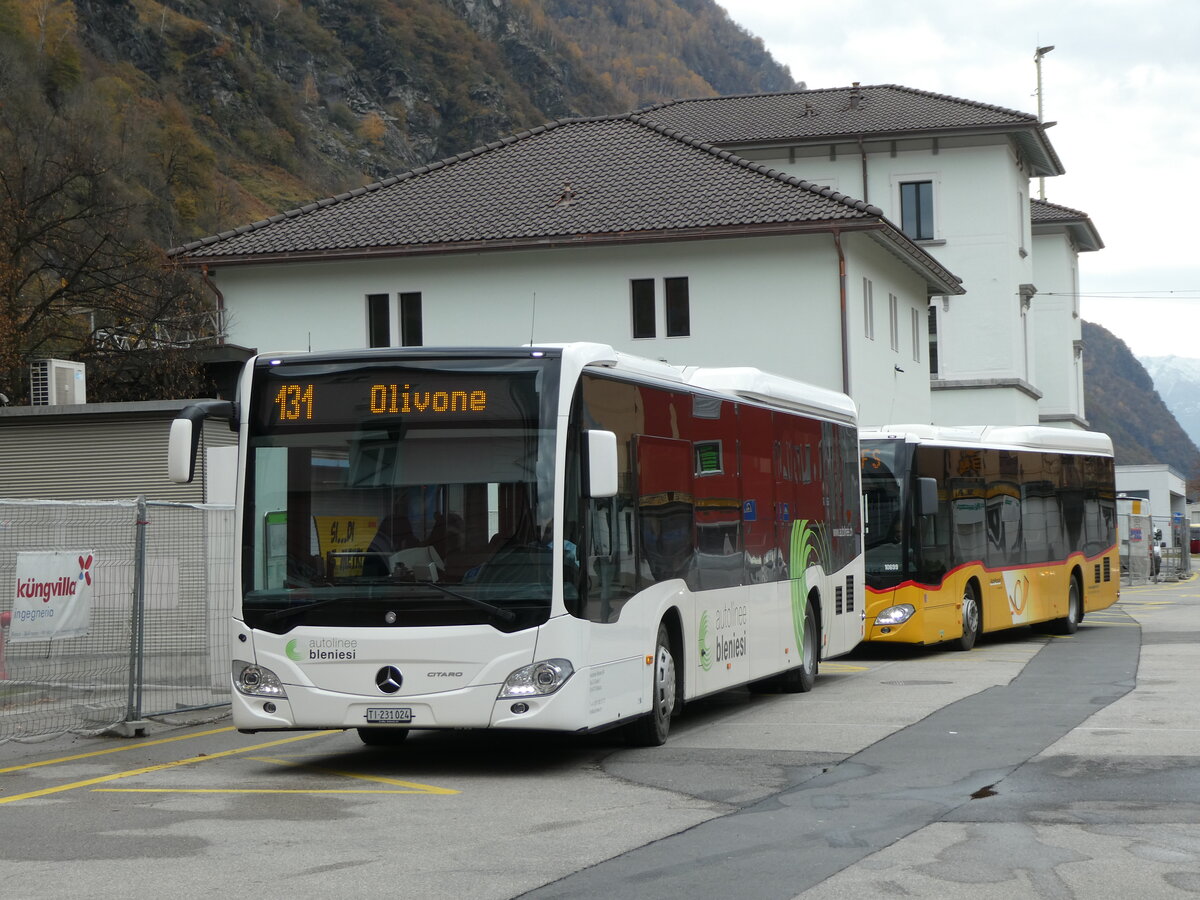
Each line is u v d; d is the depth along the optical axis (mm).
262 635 11094
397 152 130000
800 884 7125
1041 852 7816
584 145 39250
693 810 9281
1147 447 183750
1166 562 70062
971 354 54219
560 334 35438
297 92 125312
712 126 55062
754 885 7121
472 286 35750
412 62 137375
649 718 12391
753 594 15195
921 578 21844
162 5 112750
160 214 70438
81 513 14680
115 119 70188
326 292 36406
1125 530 66125
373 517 11055
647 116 57250
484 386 11094
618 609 11664
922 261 39719
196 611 15320
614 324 35219
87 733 13750
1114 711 14180
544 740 13188
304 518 11164
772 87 191750
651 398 12688
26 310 46938
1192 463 186125
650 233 34406
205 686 15320
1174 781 10047
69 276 47188
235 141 106625
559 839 8391
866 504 22094
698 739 12961
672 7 180500
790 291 34500
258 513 11258
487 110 137750
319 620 10984
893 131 52469
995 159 53375
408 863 7754
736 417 14961
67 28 81250
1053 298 68375
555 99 146875
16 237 46625
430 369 11164
